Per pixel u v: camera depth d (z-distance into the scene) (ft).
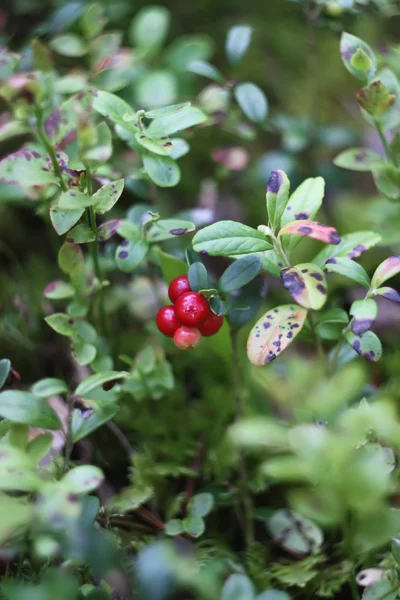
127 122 1.12
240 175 1.54
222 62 1.83
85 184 1.10
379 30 1.68
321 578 1.12
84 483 0.96
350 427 0.97
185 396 1.30
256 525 1.19
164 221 1.16
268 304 1.40
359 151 1.23
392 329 1.37
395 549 1.04
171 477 1.23
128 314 1.38
